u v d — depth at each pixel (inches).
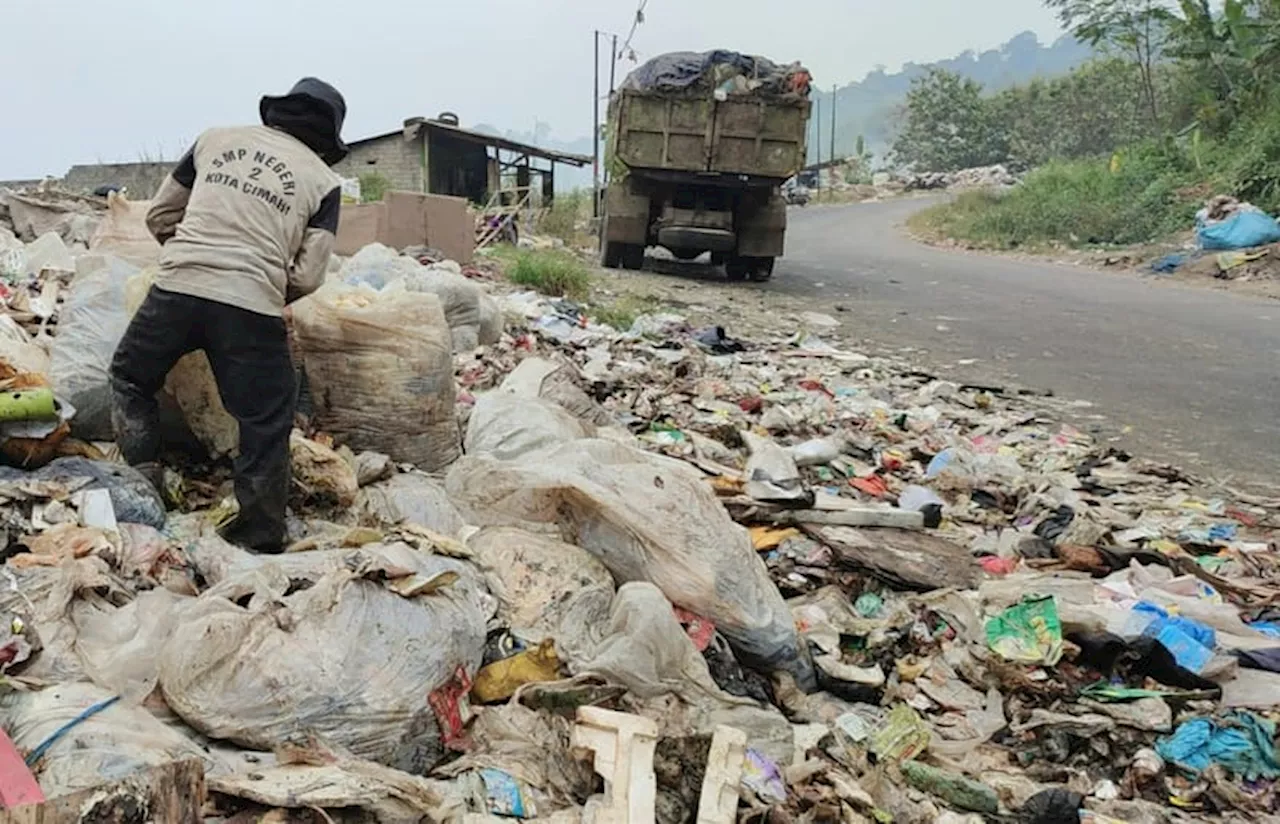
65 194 416.8
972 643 156.9
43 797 78.7
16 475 140.7
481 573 133.7
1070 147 2151.8
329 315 170.1
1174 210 858.8
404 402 173.2
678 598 137.1
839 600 165.2
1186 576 180.5
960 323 479.2
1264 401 334.3
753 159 582.2
